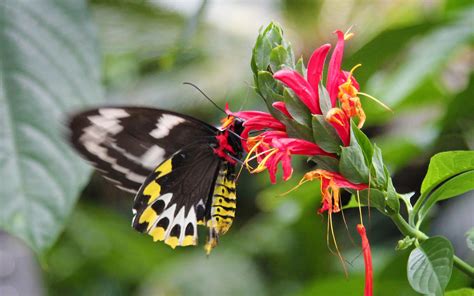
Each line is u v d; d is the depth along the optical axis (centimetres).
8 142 99
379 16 151
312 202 126
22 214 98
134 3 130
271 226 154
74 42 101
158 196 102
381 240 138
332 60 93
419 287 91
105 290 181
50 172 98
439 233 123
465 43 118
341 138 93
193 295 149
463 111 118
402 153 121
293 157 128
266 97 93
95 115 99
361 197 93
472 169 94
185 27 110
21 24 100
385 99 116
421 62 115
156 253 168
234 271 151
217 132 101
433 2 144
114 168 100
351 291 116
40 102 99
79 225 164
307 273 149
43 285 176
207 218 103
